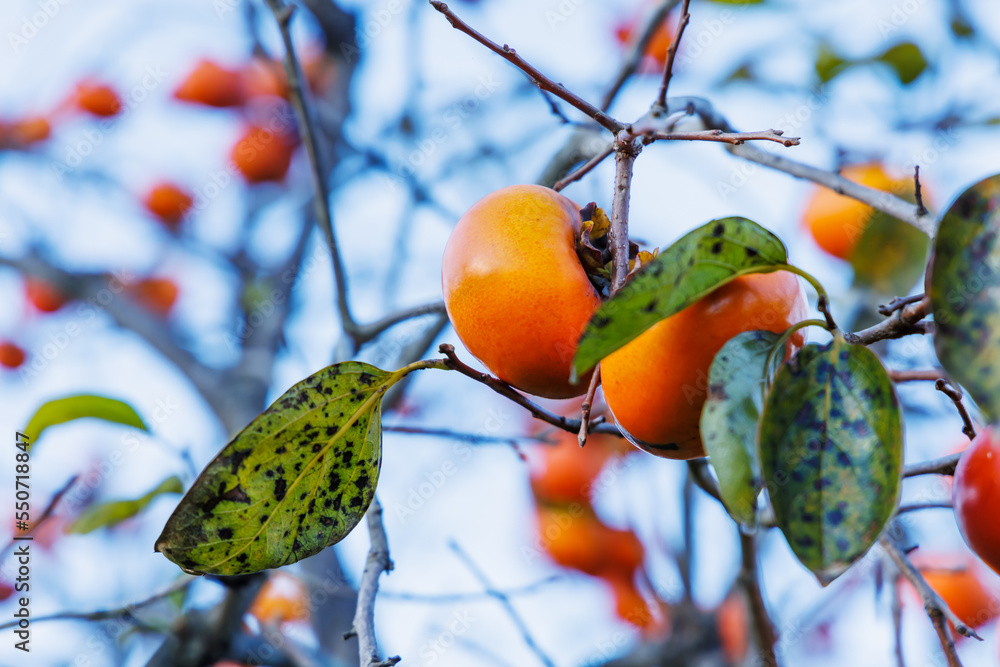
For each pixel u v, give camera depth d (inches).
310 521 41.7
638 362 41.1
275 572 52.0
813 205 57.2
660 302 39.5
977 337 38.6
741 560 48.6
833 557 38.9
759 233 39.9
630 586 71.9
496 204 42.2
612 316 39.3
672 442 41.6
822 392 39.6
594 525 72.1
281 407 41.1
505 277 41.5
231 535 41.2
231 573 41.4
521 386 42.3
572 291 41.5
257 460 41.2
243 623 54.1
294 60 50.8
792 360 39.8
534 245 41.6
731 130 48.1
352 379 41.4
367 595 45.1
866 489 39.1
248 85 79.0
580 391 42.5
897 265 54.6
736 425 39.5
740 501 39.2
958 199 39.0
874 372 39.6
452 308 42.1
